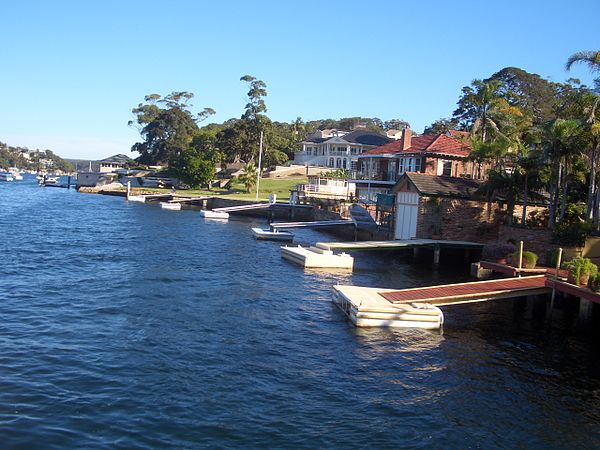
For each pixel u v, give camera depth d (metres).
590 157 34.56
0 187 141.00
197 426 11.99
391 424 12.74
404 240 40.00
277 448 11.26
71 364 15.21
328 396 14.12
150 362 15.71
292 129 156.38
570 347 20.09
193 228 57.03
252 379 14.91
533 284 24.38
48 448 10.68
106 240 44.12
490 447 12.04
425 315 20.89
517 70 104.12
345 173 87.31
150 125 145.50
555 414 14.07
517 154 45.00
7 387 13.37
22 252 35.69
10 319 19.39
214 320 20.64
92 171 156.12
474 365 17.39
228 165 131.62
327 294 26.77
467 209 42.47
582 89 33.56
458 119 106.00
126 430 11.62
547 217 44.06
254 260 36.88
